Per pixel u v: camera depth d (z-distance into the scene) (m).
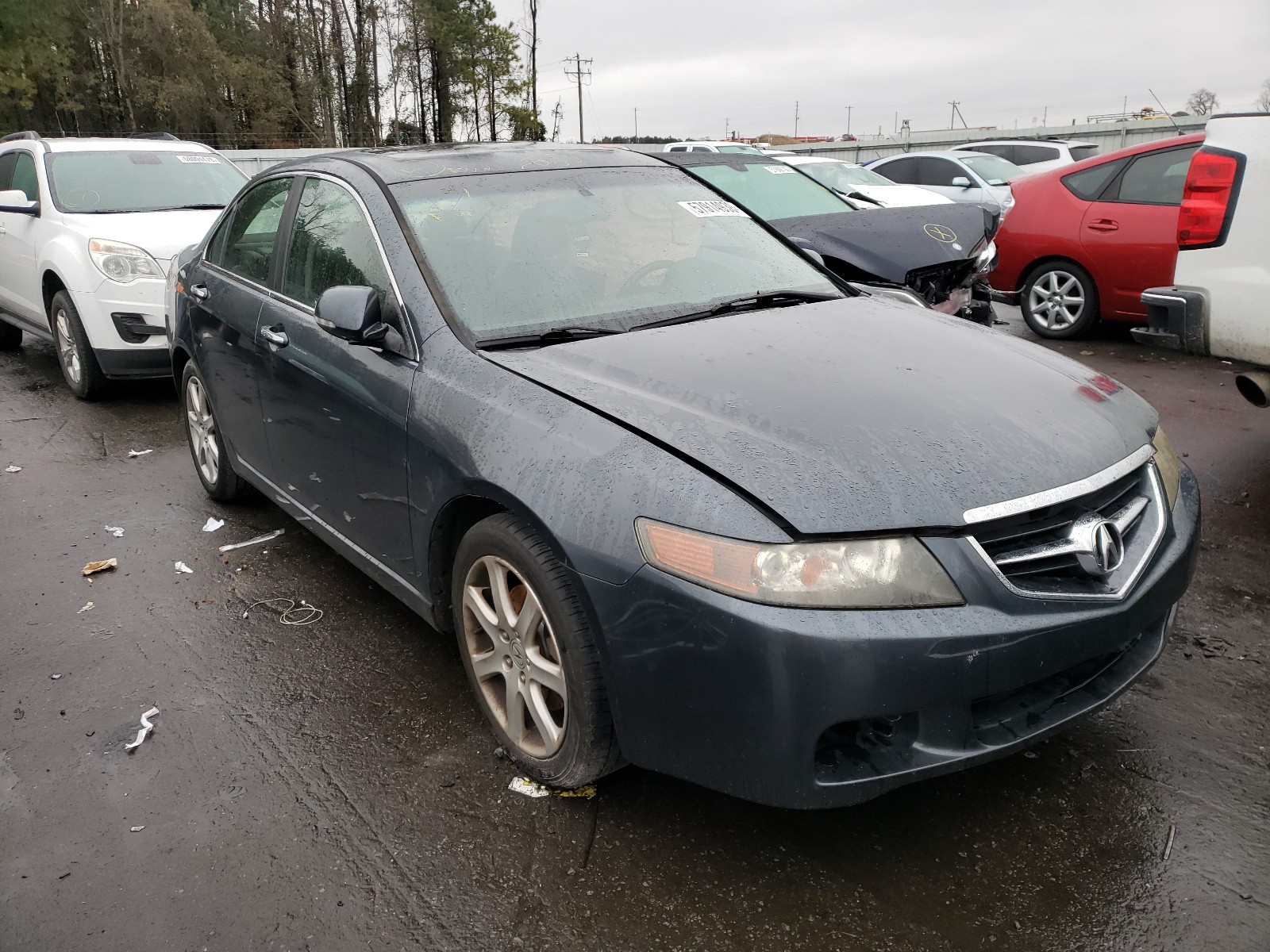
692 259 3.31
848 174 10.13
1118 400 2.64
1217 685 2.93
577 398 2.38
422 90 60.94
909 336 2.88
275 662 3.25
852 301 3.29
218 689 3.09
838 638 1.91
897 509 2.01
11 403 6.75
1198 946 1.99
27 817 2.49
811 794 1.99
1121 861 2.23
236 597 3.75
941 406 2.35
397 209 3.10
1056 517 2.16
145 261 6.29
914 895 2.15
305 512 3.58
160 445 5.71
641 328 2.88
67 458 5.50
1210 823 2.34
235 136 54.78
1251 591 3.50
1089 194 7.48
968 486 2.08
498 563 2.48
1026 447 2.23
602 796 2.52
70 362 6.73
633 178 3.63
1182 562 2.40
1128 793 2.46
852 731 2.04
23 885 2.25
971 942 2.02
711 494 2.03
